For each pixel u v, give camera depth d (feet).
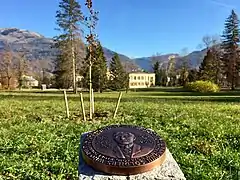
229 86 198.80
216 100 90.07
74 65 144.25
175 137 29.32
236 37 183.83
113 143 13.82
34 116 47.57
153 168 13.05
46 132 32.22
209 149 25.08
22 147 25.94
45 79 221.46
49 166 21.04
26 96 108.78
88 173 13.05
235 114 47.26
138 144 13.83
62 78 155.63
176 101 82.69
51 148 25.39
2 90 173.06
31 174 19.70
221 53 197.77
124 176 12.78
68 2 138.41
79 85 162.20
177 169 13.15
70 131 32.55
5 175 19.93
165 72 280.92
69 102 74.18
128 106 58.70
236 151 24.58
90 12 49.60
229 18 184.75
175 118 40.57
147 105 61.62
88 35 49.55
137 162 12.85
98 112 50.67
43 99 90.07
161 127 34.50
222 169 20.39
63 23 140.77
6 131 33.83
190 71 240.12
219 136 29.53
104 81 163.84
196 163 21.30
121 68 185.88
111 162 12.87
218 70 199.62
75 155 23.27
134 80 279.08
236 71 184.96
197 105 63.87
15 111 53.57
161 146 13.93
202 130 32.07
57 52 153.38
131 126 15.78
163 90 188.75
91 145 13.94
